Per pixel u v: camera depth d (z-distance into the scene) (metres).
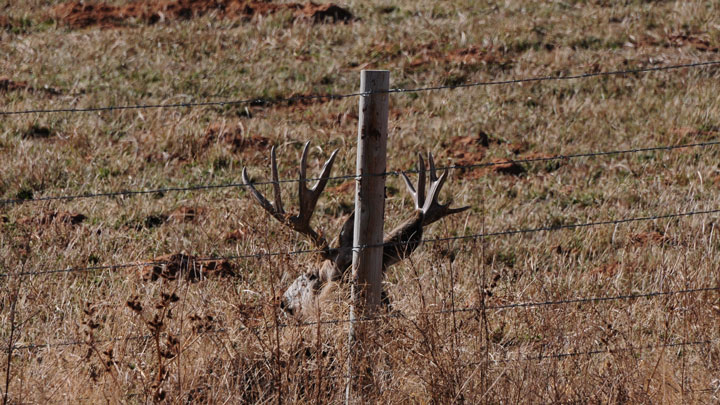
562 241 17.75
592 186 21.34
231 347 9.93
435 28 34.69
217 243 16.53
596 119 25.92
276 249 11.70
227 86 28.92
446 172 10.77
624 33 33.62
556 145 24.05
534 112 26.77
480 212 19.39
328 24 36.09
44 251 15.60
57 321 11.84
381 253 9.86
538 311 11.32
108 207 19.06
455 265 15.01
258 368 9.87
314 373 9.66
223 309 10.97
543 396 9.38
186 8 38.53
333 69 30.78
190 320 10.34
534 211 19.41
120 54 31.86
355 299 9.77
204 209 18.75
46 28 36.34
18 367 10.09
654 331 11.73
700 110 26.17
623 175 22.11
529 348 10.48
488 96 28.03
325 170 10.50
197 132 23.80
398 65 31.05
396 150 23.33
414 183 21.14
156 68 30.66
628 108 26.84
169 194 20.09
